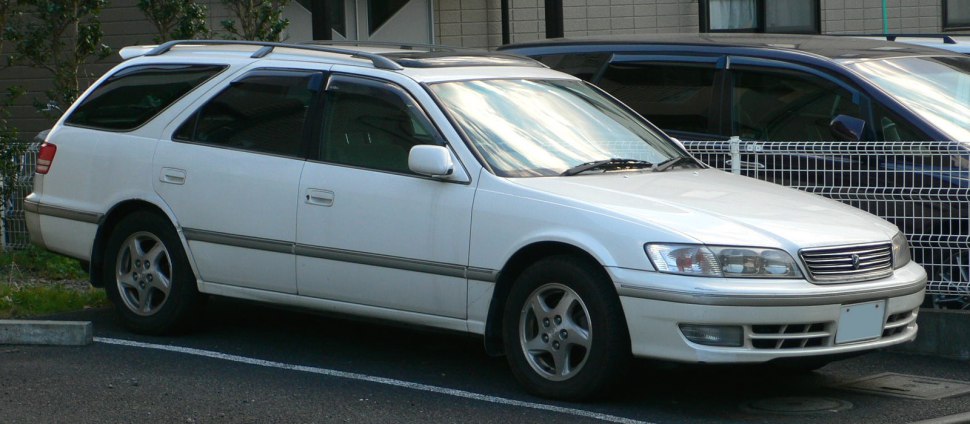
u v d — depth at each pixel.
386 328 8.37
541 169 6.80
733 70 8.94
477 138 6.83
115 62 14.81
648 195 6.51
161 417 6.11
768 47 8.94
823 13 17.17
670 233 6.04
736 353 5.96
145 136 7.90
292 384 6.80
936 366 7.51
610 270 6.08
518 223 6.41
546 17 14.80
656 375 7.16
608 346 6.14
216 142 7.63
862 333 6.30
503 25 15.33
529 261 6.55
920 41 10.91
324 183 7.10
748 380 7.11
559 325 6.35
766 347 6.06
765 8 17.05
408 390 6.70
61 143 8.27
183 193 7.63
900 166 7.93
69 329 7.64
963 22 17.73
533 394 6.52
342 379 6.94
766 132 8.75
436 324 6.82
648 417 6.20
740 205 6.55
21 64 13.27
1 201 10.76
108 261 8.01
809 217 6.53
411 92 7.04
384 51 7.67
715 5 16.80
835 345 6.20
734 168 8.52
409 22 15.42
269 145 7.42
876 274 6.42
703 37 9.59
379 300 6.98
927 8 17.64
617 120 7.72
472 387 6.78
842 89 8.48
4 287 9.16
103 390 6.61
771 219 6.36
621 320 6.13
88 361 7.27
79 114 8.33
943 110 8.38
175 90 7.93
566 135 7.23
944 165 7.79
